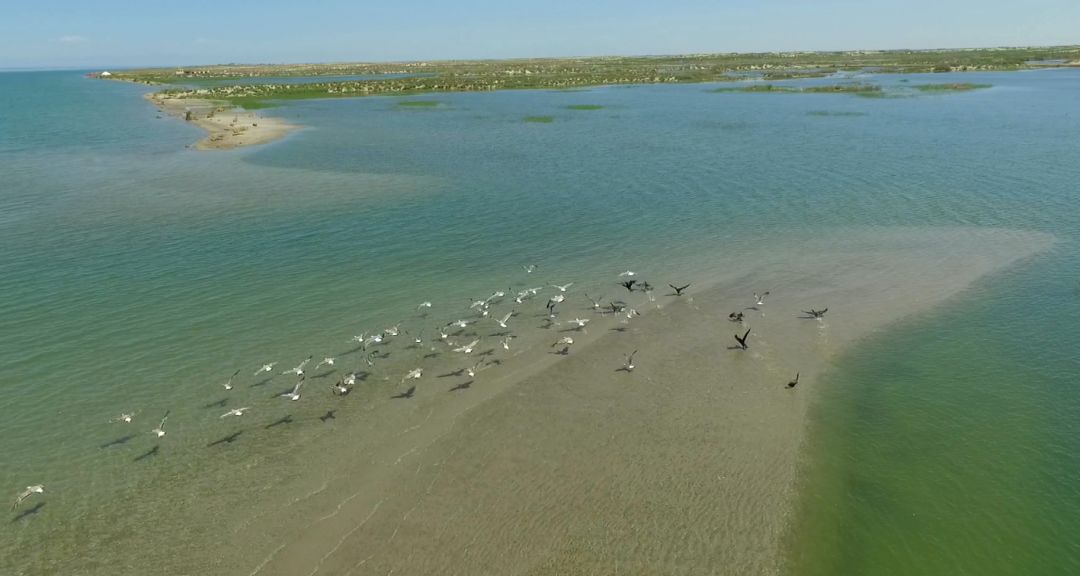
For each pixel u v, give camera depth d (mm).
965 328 36531
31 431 28000
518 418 28953
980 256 46438
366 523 23359
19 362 33156
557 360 33625
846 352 34344
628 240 50750
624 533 22859
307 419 28953
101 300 40281
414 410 29547
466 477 25484
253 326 37094
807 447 27188
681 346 34875
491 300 40250
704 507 23969
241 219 56406
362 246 49812
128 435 27828
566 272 44719
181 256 47719
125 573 21484
